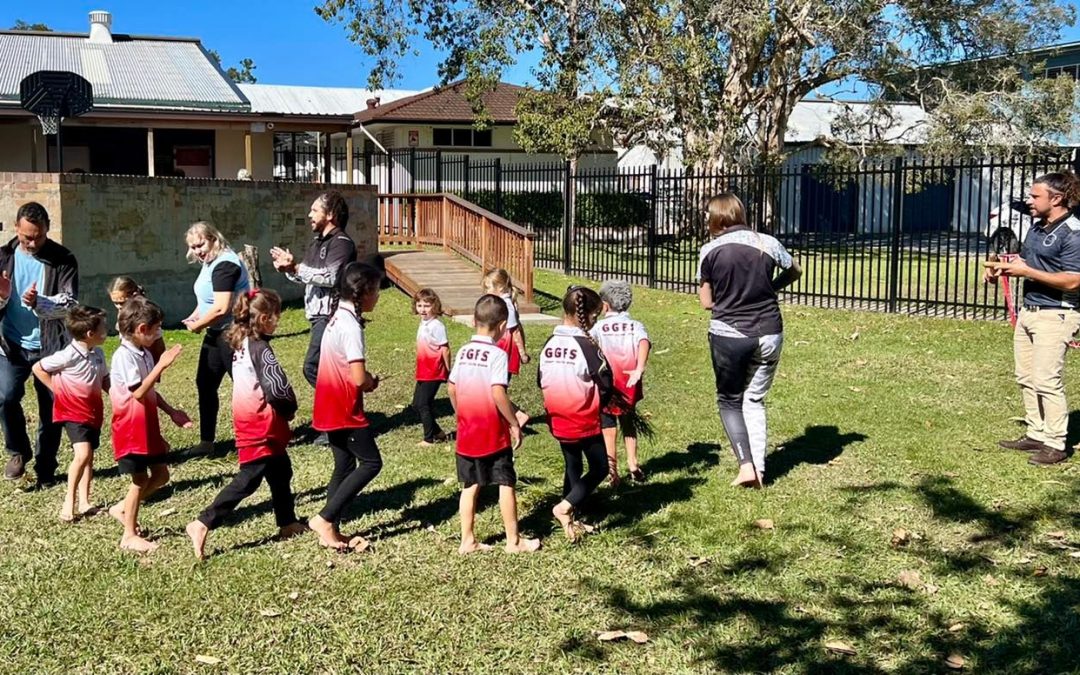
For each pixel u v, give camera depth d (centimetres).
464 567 496
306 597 463
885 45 2439
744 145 2464
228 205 1441
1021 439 704
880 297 1521
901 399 858
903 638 415
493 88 2497
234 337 507
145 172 2573
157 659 404
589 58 2394
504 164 3159
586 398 526
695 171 2334
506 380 500
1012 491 601
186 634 425
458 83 2842
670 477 647
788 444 722
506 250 1487
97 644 416
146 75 2566
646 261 1972
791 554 510
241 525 561
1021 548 510
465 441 509
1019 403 835
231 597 462
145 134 2558
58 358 560
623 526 555
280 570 493
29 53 2600
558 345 530
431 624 434
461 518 519
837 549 515
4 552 520
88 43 2773
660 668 395
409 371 1003
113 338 1236
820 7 2336
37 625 434
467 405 504
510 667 397
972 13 2516
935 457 677
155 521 571
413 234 1973
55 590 470
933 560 497
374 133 3241
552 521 565
